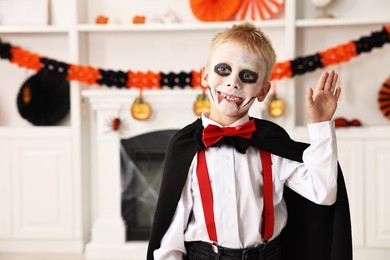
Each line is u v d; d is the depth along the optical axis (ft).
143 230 12.67
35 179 12.62
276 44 12.58
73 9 12.13
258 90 4.99
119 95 12.12
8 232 12.71
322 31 12.44
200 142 5.11
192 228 5.10
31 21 12.62
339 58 11.53
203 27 11.94
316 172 4.69
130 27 12.06
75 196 12.59
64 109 12.85
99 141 12.42
